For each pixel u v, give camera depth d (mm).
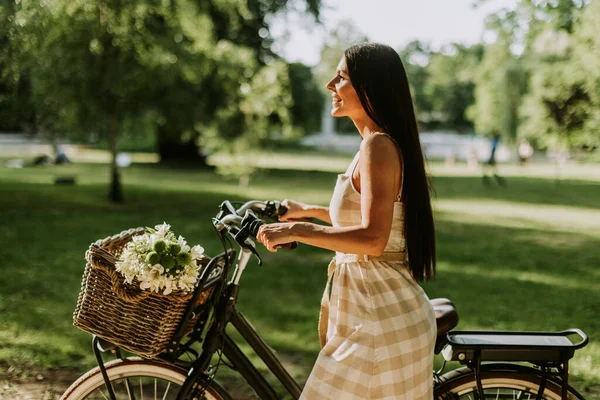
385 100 1865
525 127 19078
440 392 2162
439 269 7051
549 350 2047
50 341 4188
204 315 2039
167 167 23406
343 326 1911
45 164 21781
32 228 8828
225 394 2059
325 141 42781
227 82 12430
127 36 10648
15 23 9805
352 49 1927
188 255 1842
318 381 1887
